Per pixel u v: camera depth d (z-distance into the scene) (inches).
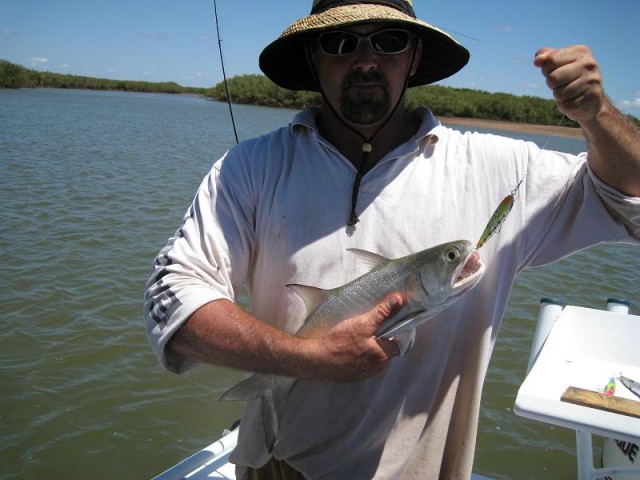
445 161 39.6
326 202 39.2
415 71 46.2
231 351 35.3
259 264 40.8
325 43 38.9
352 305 36.5
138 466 94.0
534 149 40.7
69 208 229.3
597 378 50.1
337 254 38.9
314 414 39.8
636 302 169.0
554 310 57.5
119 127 625.0
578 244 39.6
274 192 39.7
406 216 38.7
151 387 112.7
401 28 38.3
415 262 34.9
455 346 40.1
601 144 34.0
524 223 39.6
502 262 39.5
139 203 247.3
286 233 39.4
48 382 112.0
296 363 34.9
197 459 54.9
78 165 337.7
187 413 106.3
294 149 40.4
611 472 51.4
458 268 33.9
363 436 39.7
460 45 41.9
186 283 36.9
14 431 99.7
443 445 40.8
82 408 105.8
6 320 132.0
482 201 39.3
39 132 510.0
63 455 95.3
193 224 39.3
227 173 40.2
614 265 202.7
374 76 38.3
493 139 40.8
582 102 31.9
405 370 39.2
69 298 143.7
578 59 31.6
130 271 163.5
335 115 40.0
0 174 290.0
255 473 44.9
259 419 41.9
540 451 98.7
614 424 37.9
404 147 39.2
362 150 39.8
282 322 40.3
